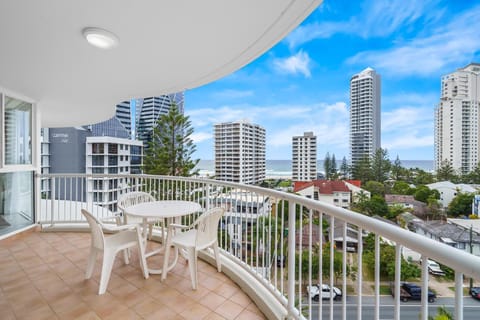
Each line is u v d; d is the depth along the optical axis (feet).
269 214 6.90
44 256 9.91
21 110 13.02
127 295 7.08
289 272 5.45
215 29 6.86
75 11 5.86
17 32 6.76
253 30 6.93
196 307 6.56
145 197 11.55
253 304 6.73
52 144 47.67
